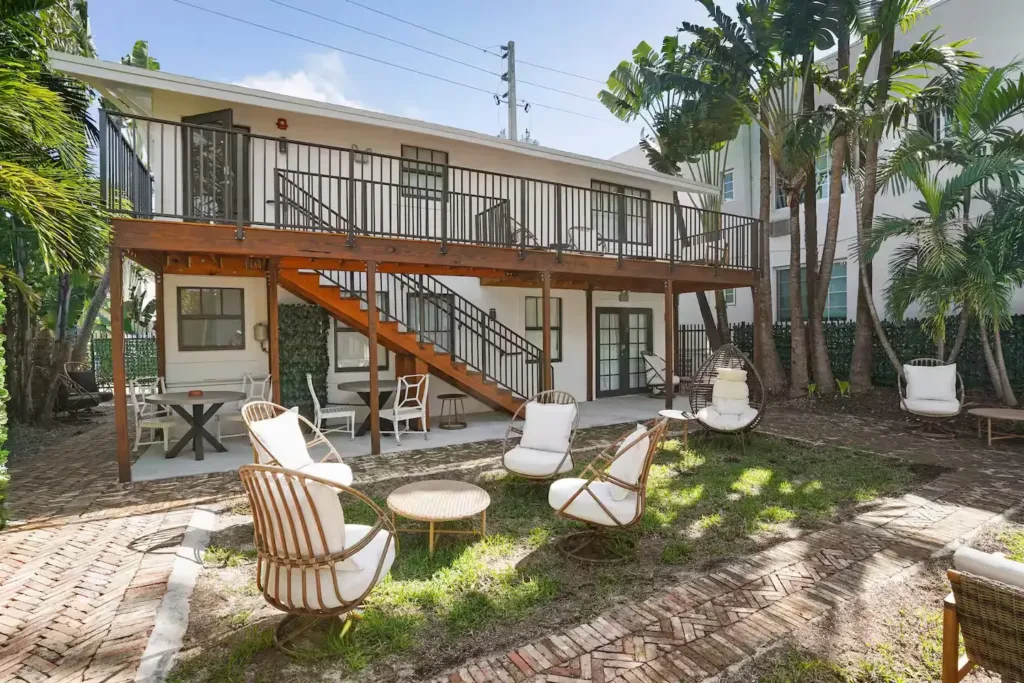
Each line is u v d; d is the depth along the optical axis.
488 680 2.17
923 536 3.58
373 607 2.76
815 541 3.51
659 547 3.55
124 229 5.02
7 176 3.62
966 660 2.11
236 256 6.64
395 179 8.55
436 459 5.99
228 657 2.36
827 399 9.44
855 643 2.41
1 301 3.98
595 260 7.93
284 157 7.74
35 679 2.16
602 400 11.12
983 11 9.50
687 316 15.40
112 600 2.79
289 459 3.88
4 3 4.52
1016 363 8.57
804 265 12.70
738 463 5.62
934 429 7.26
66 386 9.74
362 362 8.76
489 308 9.98
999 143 7.66
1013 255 7.06
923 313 8.11
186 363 7.55
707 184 11.55
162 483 5.11
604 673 2.21
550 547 3.55
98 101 7.64
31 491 4.87
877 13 8.56
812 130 8.88
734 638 2.45
